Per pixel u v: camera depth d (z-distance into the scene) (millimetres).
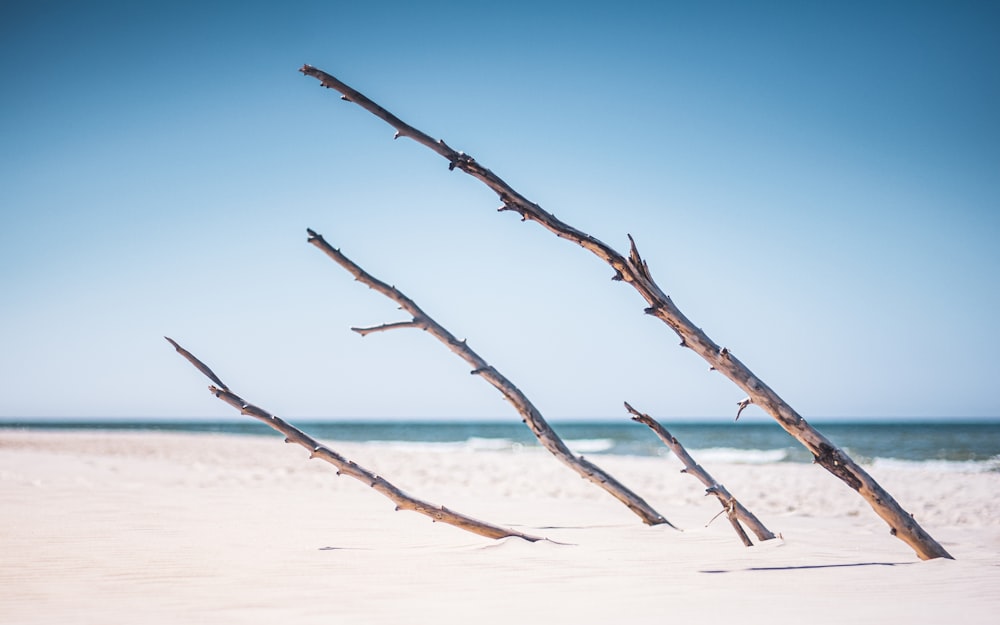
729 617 2938
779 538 5223
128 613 2982
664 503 9078
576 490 10539
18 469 10445
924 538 4438
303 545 4820
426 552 4527
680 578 3764
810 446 4496
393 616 2920
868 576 3877
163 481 9641
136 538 4934
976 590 3537
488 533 4953
